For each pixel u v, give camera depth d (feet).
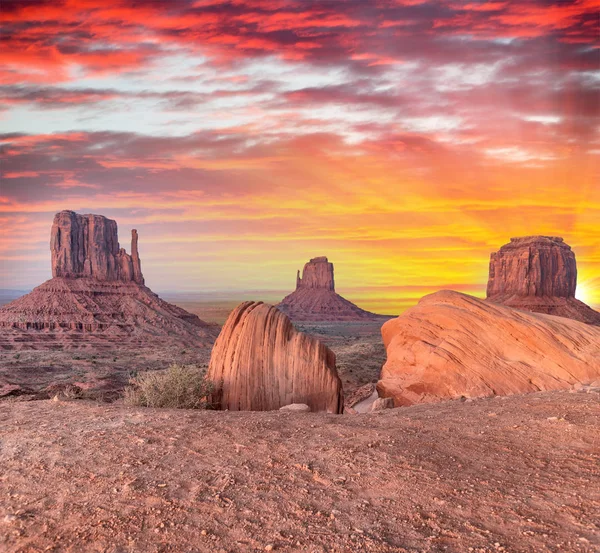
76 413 41.14
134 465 27.68
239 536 19.97
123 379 219.20
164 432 33.76
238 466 27.35
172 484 25.03
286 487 24.38
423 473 25.25
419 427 34.24
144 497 23.58
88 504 23.15
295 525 20.62
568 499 21.36
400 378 65.87
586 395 41.01
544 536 18.51
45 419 39.19
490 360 61.82
